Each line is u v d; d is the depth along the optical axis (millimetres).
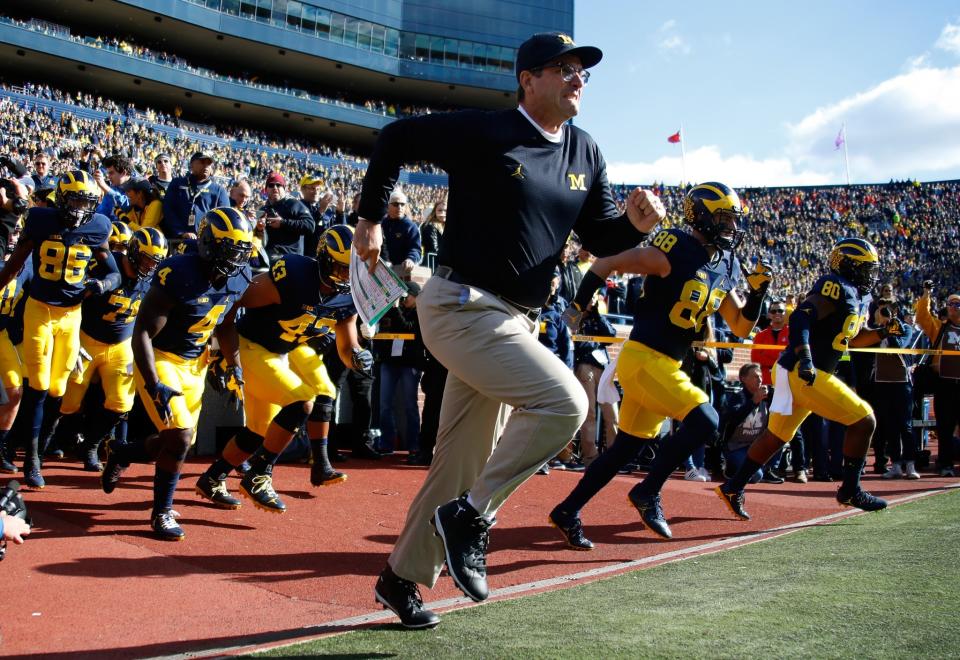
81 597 3715
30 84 40406
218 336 5703
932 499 6980
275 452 5773
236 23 45812
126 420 7594
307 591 3990
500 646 2785
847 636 2758
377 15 51750
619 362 5578
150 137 38781
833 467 9391
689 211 5547
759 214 51250
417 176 50125
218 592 3916
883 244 48188
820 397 6270
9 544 4523
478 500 2930
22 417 6137
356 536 5328
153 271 6625
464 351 3047
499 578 4441
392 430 9180
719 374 10531
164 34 45750
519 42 55656
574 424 2971
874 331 7238
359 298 3436
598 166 3449
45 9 41656
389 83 54531
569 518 5289
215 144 43094
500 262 3104
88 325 6660
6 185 7355
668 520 6438
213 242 5020
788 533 5531
